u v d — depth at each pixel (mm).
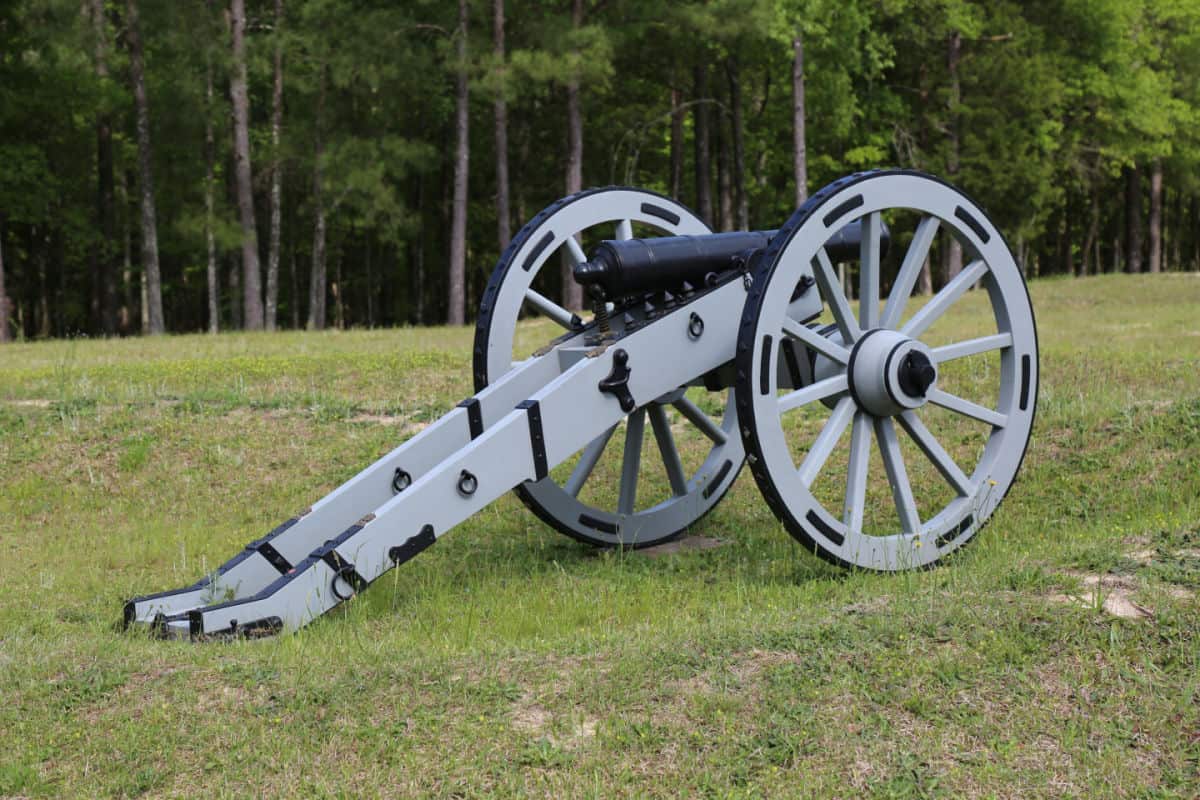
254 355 13906
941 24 28125
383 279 39938
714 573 6320
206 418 10141
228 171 31266
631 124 31453
